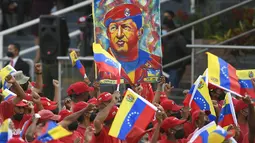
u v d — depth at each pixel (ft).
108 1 97.19
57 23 120.57
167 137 84.33
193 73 118.62
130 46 97.71
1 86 103.55
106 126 85.25
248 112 85.40
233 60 116.88
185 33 128.67
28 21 151.12
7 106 87.51
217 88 98.27
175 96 122.21
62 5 150.00
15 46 127.54
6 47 141.08
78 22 138.10
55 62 118.62
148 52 98.17
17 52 127.65
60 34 120.78
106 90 108.06
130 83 98.02
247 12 128.77
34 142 77.82
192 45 117.60
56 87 101.30
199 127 88.63
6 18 152.25
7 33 141.59
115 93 84.74
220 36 128.47
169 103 92.22
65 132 78.48
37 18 148.77
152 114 82.53
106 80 94.38
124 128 82.17
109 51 97.45
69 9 142.31
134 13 97.71
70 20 142.31
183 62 125.08
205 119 91.61
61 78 117.70
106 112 83.76
